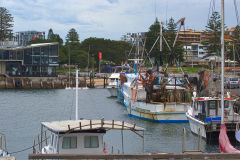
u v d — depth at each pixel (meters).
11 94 102.19
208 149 34.94
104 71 156.88
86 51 182.00
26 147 37.75
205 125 36.16
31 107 72.50
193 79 63.28
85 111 66.25
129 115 58.72
